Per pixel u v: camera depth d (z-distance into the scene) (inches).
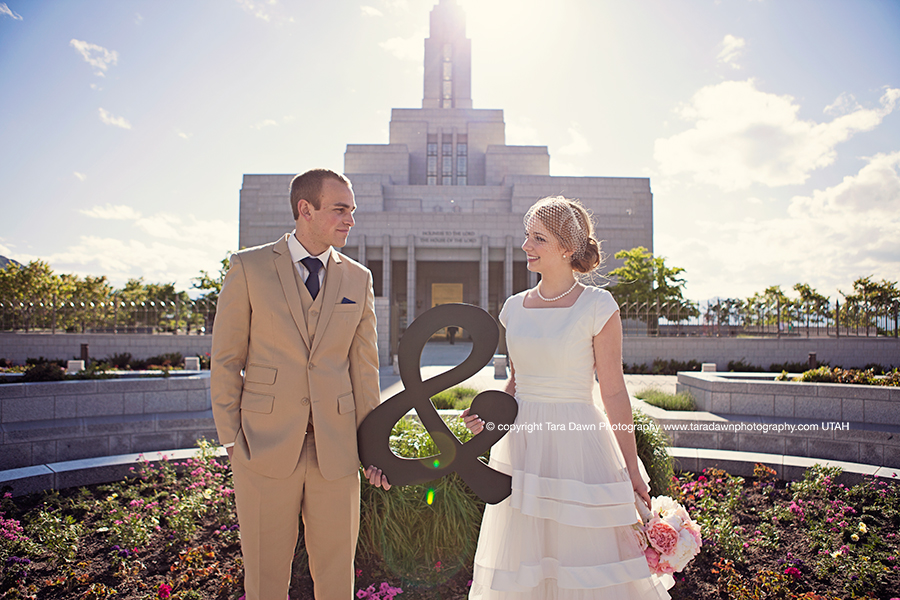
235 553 147.7
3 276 1095.6
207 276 1071.0
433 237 1534.2
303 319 95.9
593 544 87.3
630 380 635.5
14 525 152.3
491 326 98.7
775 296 1004.6
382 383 564.4
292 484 93.1
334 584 96.5
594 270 102.8
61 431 263.1
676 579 136.4
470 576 140.2
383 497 145.6
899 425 282.7
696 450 238.7
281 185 1713.8
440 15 2363.4
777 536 157.9
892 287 804.6
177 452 233.8
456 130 2116.1
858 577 132.3
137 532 151.3
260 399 93.4
